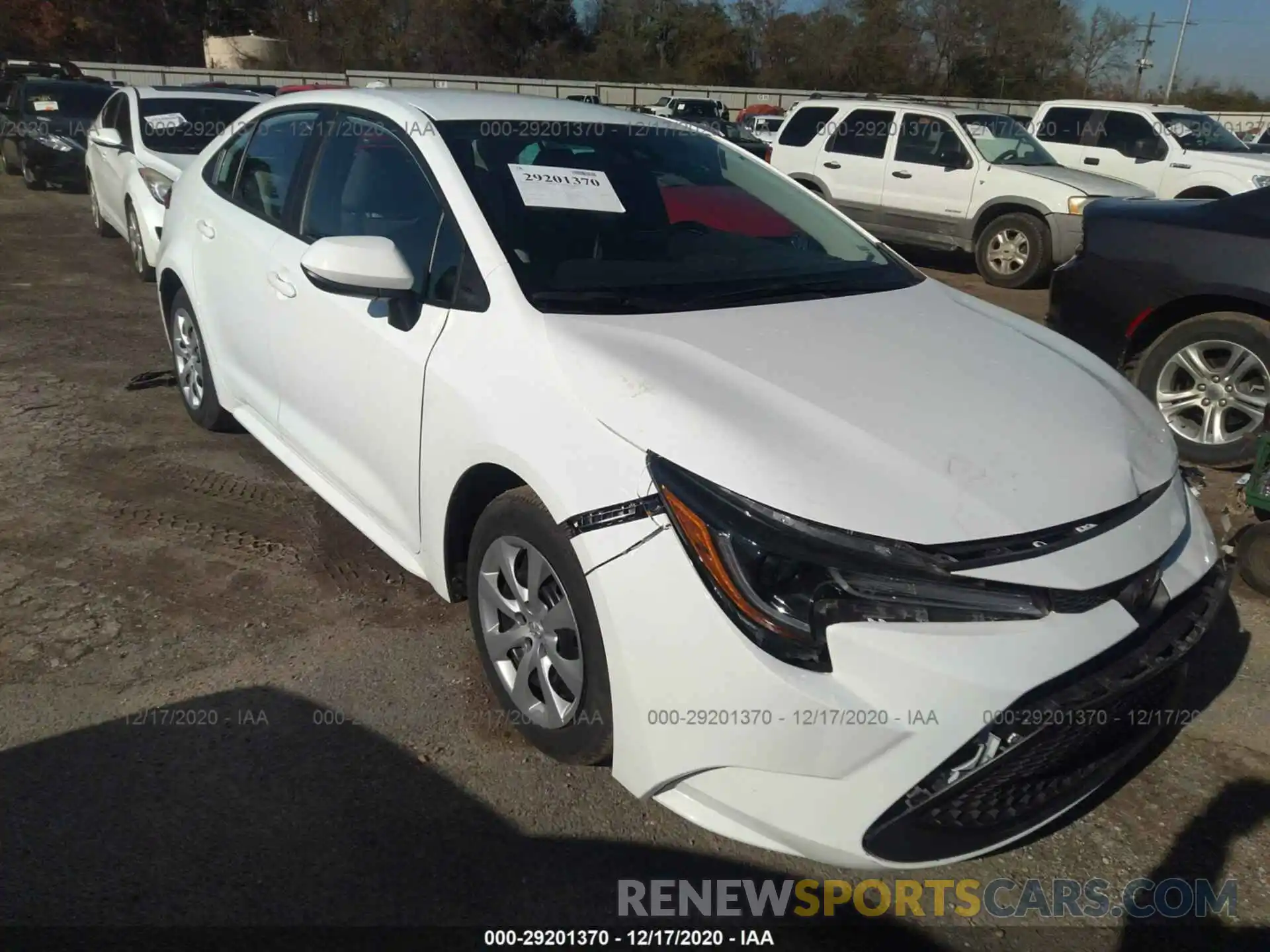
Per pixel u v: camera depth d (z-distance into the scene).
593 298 2.85
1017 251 10.48
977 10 51.75
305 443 3.70
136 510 4.13
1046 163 11.16
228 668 3.13
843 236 3.76
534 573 2.61
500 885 2.38
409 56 48.09
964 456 2.33
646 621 2.18
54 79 14.70
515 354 2.65
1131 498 2.42
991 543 2.16
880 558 2.09
